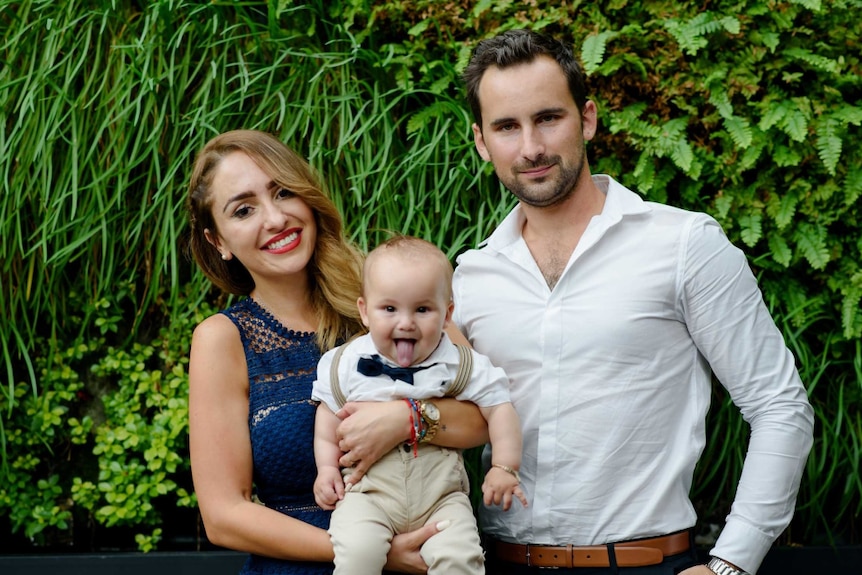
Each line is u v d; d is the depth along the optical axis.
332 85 3.16
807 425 2.07
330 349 2.22
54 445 3.23
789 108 2.91
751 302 2.09
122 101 3.13
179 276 3.22
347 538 1.93
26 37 3.19
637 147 2.98
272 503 2.15
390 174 3.05
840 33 3.03
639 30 2.98
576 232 2.20
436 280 2.04
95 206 3.10
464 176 2.98
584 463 2.09
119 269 3.20
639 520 2.06
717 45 3.03
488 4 3.04
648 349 2.09
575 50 3.05
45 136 3.06
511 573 2.17
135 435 3.09
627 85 3.07
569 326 2.12
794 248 3.02
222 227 2.16
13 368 3.22
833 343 2.97
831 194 2.93
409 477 2.01
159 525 3.22
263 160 2.14
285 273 2.16
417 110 3.14
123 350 3.19
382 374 2.05
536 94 2.06
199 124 3.05
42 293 3.15
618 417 2.08
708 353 2.11
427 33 3.21
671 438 2.11
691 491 2.97
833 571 2.99
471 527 1.99
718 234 2.11
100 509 3.10
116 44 3.20
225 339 2.14
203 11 3.21
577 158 2.11
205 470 2.07
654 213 2.14
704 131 3.05
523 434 2.15
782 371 2.08
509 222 2.27
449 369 2.07
